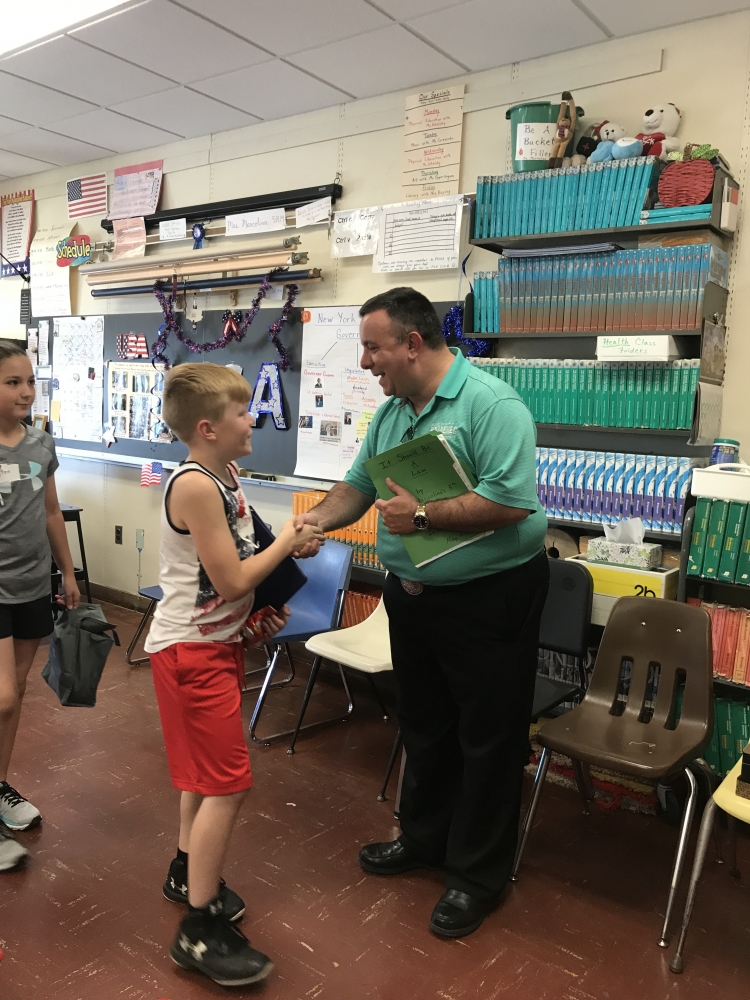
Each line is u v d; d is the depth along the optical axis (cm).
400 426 213
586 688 272
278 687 381
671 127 282
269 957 190
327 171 388
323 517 219
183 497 169
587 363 290
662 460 278
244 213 414
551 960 193
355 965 189
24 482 226
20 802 246
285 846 240
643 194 272
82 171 508
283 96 372
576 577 267
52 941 193
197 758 176
